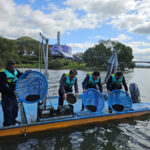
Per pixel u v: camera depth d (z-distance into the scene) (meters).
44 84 3.78
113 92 4.83
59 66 44.75
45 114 3.85
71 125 4.01
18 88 3.56
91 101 4.47
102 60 48.47
